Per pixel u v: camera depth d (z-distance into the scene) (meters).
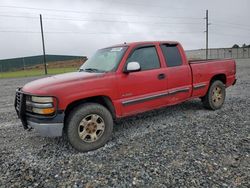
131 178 3.18
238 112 6.22
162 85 5.17
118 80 4.48
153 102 5.06
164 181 3.06
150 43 5.18
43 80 4.45
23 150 4.32
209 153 3.79
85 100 4.34
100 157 3.88
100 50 5.67
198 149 3.97
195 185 2.92
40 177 3.31
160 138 4.57
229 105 7.07
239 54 72.06
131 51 4.81
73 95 3.94
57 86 3.89
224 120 5.55
